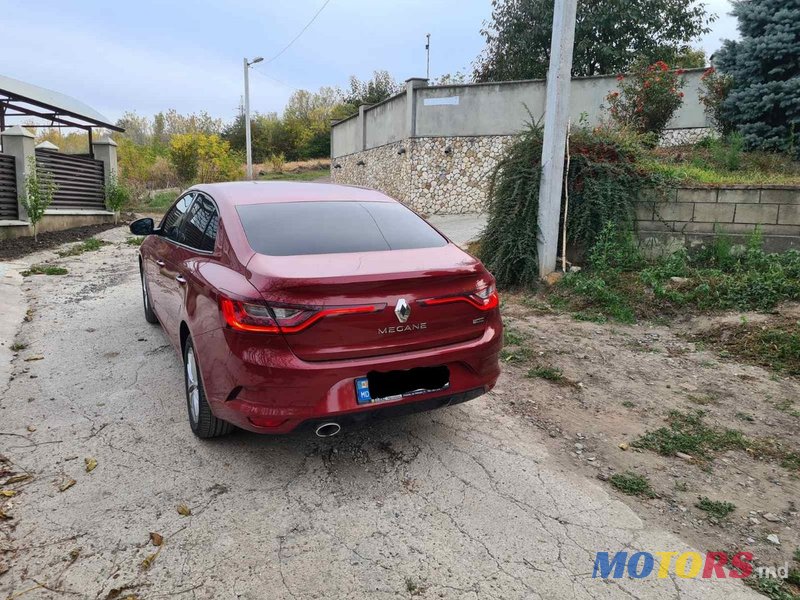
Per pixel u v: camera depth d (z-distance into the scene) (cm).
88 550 249
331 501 289
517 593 231
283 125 4453
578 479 317
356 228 349
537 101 1512
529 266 736
